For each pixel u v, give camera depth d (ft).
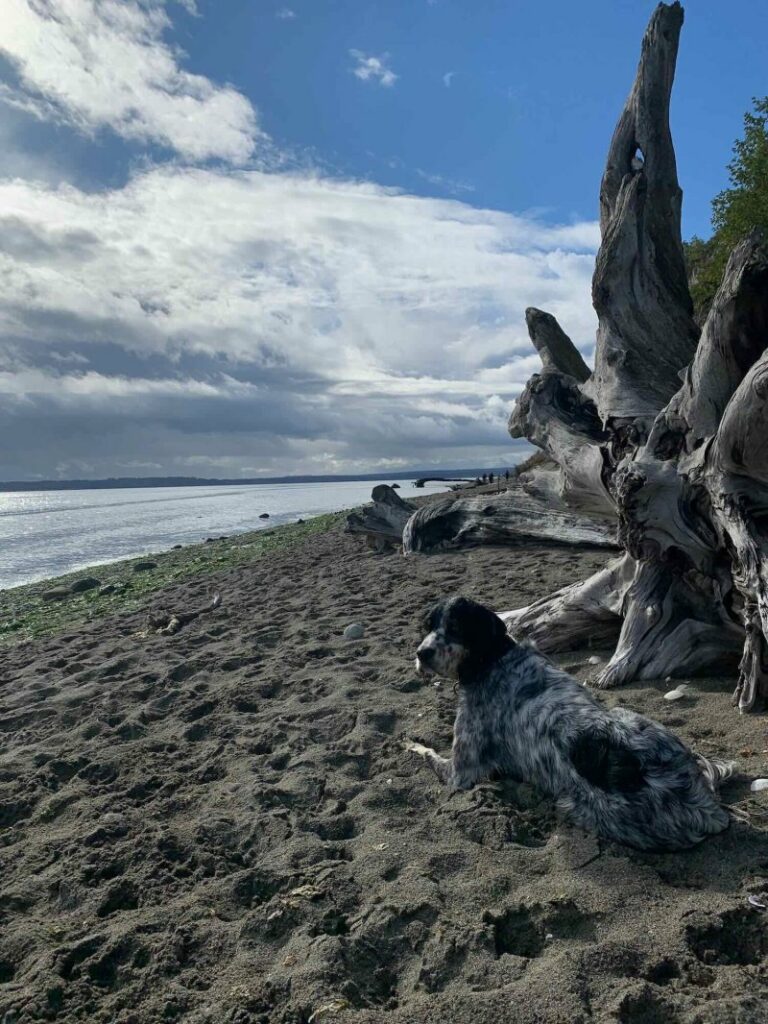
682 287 27.99
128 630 38.04
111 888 13.26
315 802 15.96
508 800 14.80
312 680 23.95
